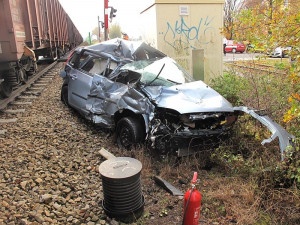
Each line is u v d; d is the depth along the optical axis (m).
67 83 7.91
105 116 5.68
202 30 8.21
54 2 15.27
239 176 4.22
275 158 4.18
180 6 7.85
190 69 8.33
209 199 3.78
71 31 27.91
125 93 5.12
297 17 4.02
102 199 3.76
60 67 16.03
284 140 4.05
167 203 3.75
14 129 6.23
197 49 8.27
